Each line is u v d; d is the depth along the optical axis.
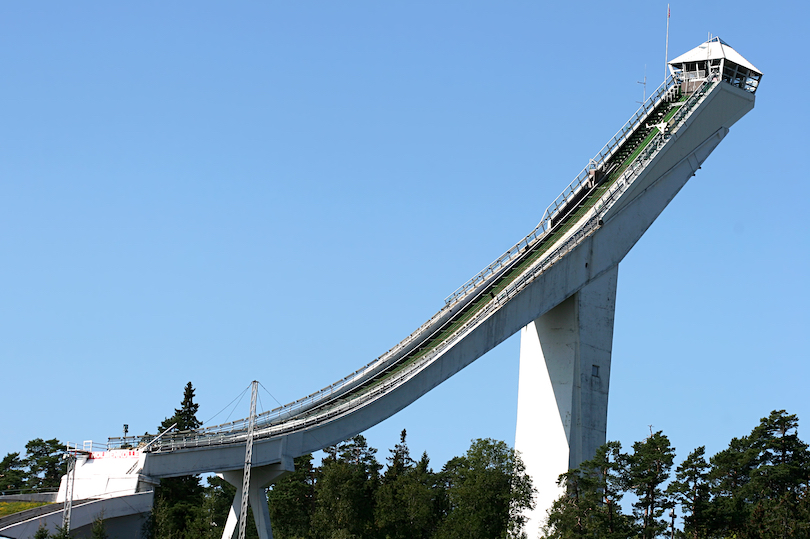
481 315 83.19
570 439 87.56
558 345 90.06
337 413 79.94
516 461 85.44
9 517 67.19
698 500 77.69
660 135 91.88
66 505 68.56
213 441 75.50
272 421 82.44
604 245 88.69
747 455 86.94
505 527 82.19
